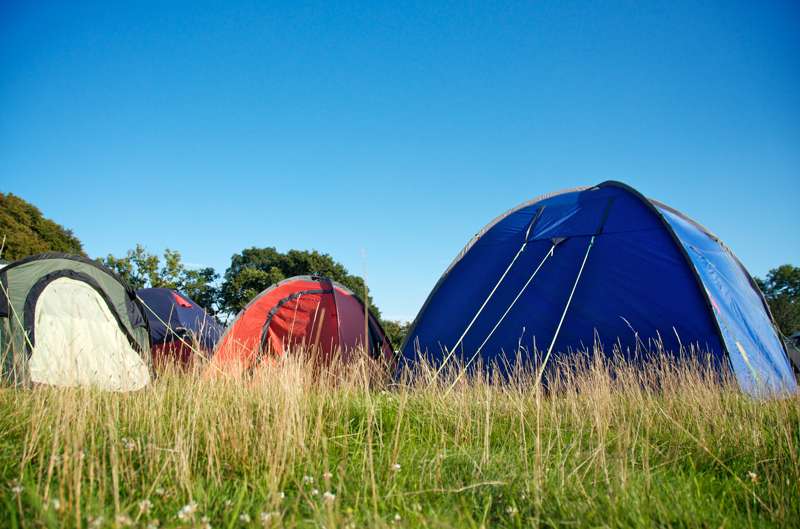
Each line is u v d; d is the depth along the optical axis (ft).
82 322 23.17
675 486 9.53
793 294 204.54
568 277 25.40
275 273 118.11
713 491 9.69
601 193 30.35
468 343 24.80
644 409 14.34
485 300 26.25
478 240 30.17
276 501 7.74
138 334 25.14
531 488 8.74
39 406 11.48
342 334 30.01
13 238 97.86
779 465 10.52
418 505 8.06
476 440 12.07
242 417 11.15
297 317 30.55
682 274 23.48
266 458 9.74
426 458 10.52
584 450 11.78
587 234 27.04
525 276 26.40
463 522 7.73
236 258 135.23
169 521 7.32
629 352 21.74
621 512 7.94
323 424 11.69
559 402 15.33
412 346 26.71
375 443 11.67
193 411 12.03
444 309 27.27
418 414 13.92
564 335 23.20
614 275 24.53
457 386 16.44
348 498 8.51
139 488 8.73
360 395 15.08
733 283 25.81
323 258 134.31
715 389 16.07
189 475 8.86
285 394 11.91
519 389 16.85
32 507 7.37
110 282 24.86
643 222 26.48
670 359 20.53
